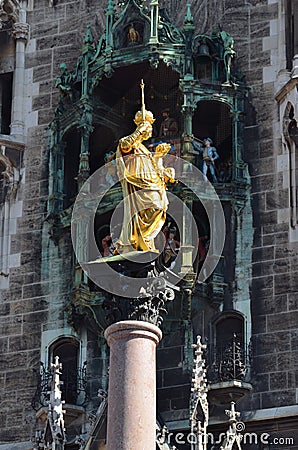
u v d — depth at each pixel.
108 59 73.94
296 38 74.56
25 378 72.19
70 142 76.06
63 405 69.94
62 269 73.62
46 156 76.38
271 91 73.94
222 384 68.25
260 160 72.88
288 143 72.56
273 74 74.31
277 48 74.75
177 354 70.38
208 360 69.94
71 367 72.06
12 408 71.69
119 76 74.62
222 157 74.12
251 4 76.12
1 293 74.31
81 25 78.50
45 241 74.56
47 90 77.81
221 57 74.38
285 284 70.19
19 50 79.06
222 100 73.31
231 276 71.06
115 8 77.56
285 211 71.50
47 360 72.19
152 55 73.19
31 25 79.56
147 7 76.50
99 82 74.50
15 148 76.88
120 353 54.69
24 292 73.94
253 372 69.00
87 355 71.69
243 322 70.31
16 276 74.44
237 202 72.06
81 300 71.31
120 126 75.25
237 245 71.56
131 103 75.50
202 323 70.69
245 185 72.50
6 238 75.31
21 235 75.19
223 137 74.12
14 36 79.38
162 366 70.38
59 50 78.44
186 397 69.56
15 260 74.75
